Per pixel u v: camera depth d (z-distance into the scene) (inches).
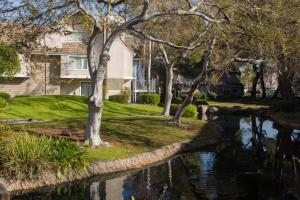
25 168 578.2
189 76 2375.7
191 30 984.9
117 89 2011.6
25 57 772.0
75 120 1127.0
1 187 532.7
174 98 2114.9
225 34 802.2
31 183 576.1
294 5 803.4
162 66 2297.0
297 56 944.3
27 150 591.8
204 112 1758.1
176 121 1106.7
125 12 778.8
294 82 2081.7
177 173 713.6
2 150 589.3
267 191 615.2
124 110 1524.4
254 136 1192.8
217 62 1042.7
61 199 553.0
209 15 761.0
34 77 852.0
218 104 2219.5
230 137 1167.0
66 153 627.5
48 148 614.9
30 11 668.7
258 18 750.5
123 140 851.4
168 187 628.7
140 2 741.3
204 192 609.6
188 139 980.6
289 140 1127.6
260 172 740.7
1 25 700.0
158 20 935.7
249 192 615.5
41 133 825.5
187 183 652.7
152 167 756.6
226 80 2792.8
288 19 792.3
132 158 740.7
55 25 703.1
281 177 705.0
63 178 606.9
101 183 636.1
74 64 1857.8
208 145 1011.9
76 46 1845.5
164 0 714.8
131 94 2090.3
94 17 706.8
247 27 785.6
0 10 673.6
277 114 1624.0
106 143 764.6
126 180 657.6
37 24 698.2
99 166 666.8
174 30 1021.2
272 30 753.0
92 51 744.3
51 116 1283.2
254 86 2672.2
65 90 1891.0
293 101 1747.0
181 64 2245.3
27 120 1162.0
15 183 565.0
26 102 1393.9
